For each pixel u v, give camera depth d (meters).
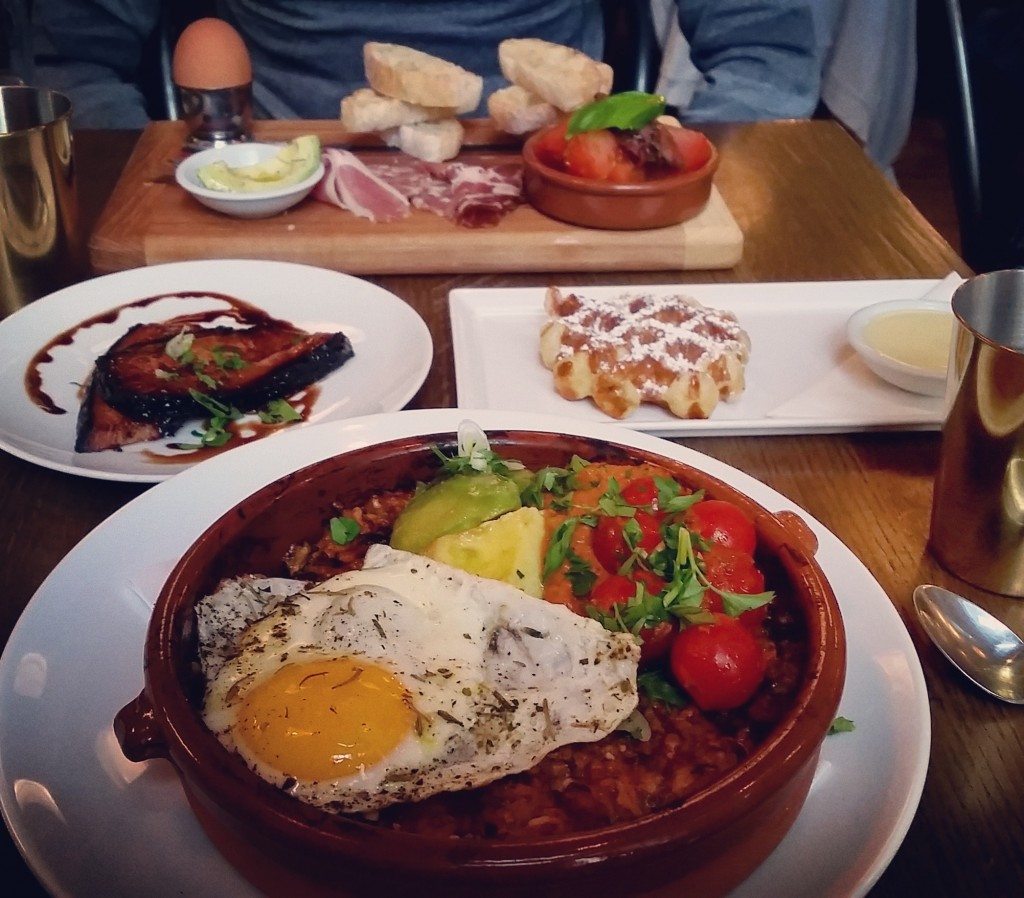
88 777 0.26
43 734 0.26
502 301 0.51
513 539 0.27
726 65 0.93
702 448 0.42
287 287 0.52
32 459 0.38
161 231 0.56
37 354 0.47
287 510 0.28
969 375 0.32
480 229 0.56
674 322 0.46
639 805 0.22
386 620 0.25
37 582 0.34
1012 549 0.33
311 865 0.20
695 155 0.59
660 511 0.28
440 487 0.29
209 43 0.65
